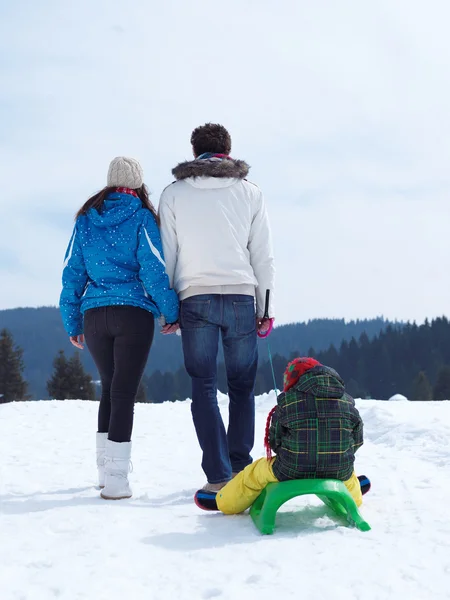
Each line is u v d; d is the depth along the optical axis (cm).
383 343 14988
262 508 351
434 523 349
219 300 438
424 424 718
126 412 443
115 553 311
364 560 291
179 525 363
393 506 391
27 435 739
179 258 449
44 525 360
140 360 445
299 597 253
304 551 306
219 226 441
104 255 445
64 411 921
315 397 358
